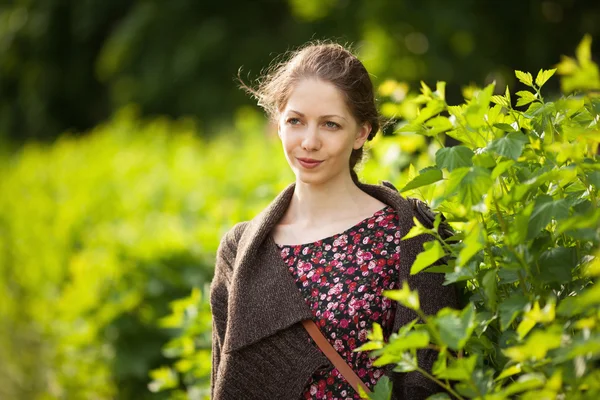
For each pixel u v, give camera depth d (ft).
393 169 11.84
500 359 7.23
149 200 23.16
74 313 16.15
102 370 16.60
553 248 6.95
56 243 22.02
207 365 11.85
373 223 8.95
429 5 40.19
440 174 7.15
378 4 40.86
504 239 6.75
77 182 27.91
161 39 59.21
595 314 6.04
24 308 25.16
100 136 39.50
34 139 73.00
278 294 8.85
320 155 8.80
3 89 74.08
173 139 36.32
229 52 57.21
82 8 66.49
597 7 39.88
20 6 69.92
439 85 7.30
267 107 9.94
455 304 8.46
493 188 6.71
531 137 7.40
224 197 20.29
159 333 15.96
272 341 8.86
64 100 72.59
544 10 40.09
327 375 8.69
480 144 7.74
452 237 7.47
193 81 57.67
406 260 8.54
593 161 6.98
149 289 15.87
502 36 40.37
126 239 17.69
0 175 38.19
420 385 8.22
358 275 8.73
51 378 21.18
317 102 8.70
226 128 39.93
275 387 8.82
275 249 9.18
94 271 16.37
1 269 27.22
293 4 47.88
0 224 28.48
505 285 7.43
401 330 6.42
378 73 39.68
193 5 58.90
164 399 15.66
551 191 7.59
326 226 9.12
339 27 46.14
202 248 15.90
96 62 70.59
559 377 5.72
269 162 21.33
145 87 58.59
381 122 9.63
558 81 34.73
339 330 8.64
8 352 26.78
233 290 9.12
